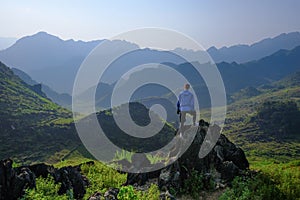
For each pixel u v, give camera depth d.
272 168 18.91
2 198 13.20
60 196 14.29
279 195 14.98
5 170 13.76
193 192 16.45
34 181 14.77
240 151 19.67
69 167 17.16
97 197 13.95
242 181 16.92
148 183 18.06
